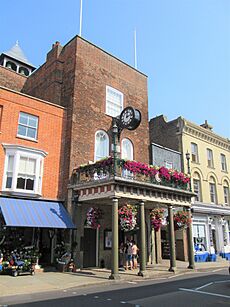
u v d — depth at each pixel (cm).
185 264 1848
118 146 1831
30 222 1267
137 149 1964
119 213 1323
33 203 1402
